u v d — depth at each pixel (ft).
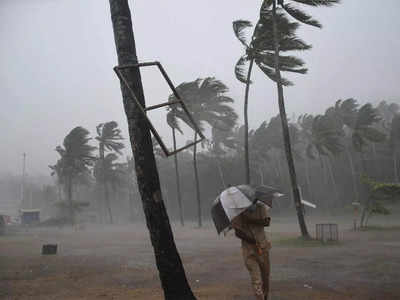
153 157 17.83
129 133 17.92
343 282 25.22
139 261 42.16
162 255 16.96
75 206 197.77
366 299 20.27
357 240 54.49
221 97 115.55
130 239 82.69
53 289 26.89
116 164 219.82
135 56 18.66
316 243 50.70
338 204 173.99
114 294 24.22
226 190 16.05
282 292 22.57
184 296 16.81
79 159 199.52
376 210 75.66
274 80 67.56
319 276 27.76
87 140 201.05
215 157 197.06
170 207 204.13
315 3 55.98
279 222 127.85
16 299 23.71
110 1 19.25
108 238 87.76
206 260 40.04
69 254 51.75
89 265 39.68
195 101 114.62
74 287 27.40
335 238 57.88
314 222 119.65
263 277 16.52
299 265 33.50
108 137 208.54
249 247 16.26
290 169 56.44
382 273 28.09
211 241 66.08
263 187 16.57
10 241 82.48
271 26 61.93
